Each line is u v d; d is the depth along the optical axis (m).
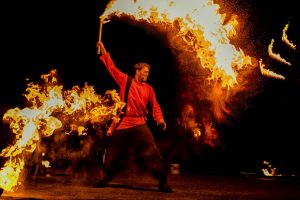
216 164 9.65
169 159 9.85
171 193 5.29
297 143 9.30
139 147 5.55
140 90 5.66
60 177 7.28
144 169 8.36
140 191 5.43
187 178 7.47
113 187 5.83
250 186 6.25
